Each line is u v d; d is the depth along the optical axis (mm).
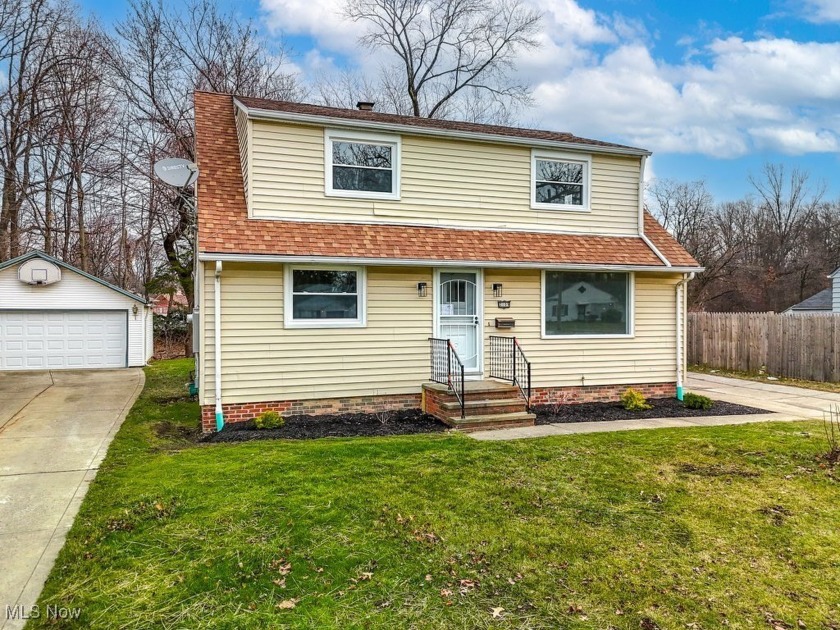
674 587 3652
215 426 8375
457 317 9875
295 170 9094
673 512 4879
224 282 8414
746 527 4582
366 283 9227
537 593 3570
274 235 8586
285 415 8812
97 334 18312
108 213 25516
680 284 11125
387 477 5691
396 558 4008
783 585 3693
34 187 23391
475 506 4953
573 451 6777
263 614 3312
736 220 37312
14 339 17531
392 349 9422
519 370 10117
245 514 4699
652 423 8742
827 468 6117
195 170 9164
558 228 10805
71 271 17922
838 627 3223
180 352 25547
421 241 9461
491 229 10305
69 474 5957
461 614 3326
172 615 3297
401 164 9750
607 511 4891
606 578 3760
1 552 4109
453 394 8742
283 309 8734
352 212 9453
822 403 10906
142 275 31984
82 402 10938
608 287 10773
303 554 4043
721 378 15016
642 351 11000
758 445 7062
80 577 3738
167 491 5215
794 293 35562
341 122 9188
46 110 22297
